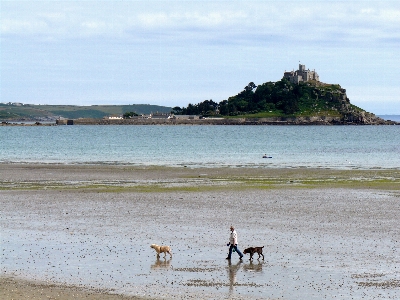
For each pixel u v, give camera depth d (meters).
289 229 42.12
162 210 49.91
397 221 45.06
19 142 184.50
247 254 35.28
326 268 32.16
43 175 78.56
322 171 85.81
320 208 51.00
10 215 47.34
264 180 73.06
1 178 74.44
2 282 29.28
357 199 56.38
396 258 34.06
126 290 28.22
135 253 35.41
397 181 72.00
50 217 46.50
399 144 177.00
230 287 28.89
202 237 39.66
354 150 143.75
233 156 120.56
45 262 33.22
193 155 123.69
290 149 147.50
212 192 61.16
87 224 43.72
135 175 79.19
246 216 47.16
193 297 27.25
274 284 29.38
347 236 39.84
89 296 27.12
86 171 84.81
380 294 27.72
